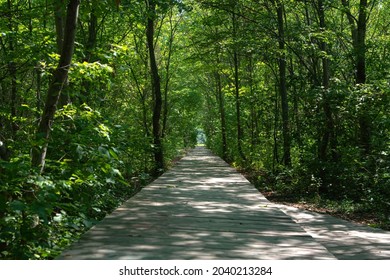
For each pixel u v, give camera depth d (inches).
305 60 634.8
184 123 1259.8
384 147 414.9
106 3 238.5
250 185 428.8
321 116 465.7
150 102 745.0
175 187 407.5
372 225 320.8
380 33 729.0
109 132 216.2
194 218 246.4
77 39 441.4
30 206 143.1
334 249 244.4
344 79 571.2
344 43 590.2
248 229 217.5
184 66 1031.0
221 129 1154.7
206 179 492.7
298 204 420.5
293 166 528.7
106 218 242.8
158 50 922.7
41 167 178.7
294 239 196.5
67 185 173.0
